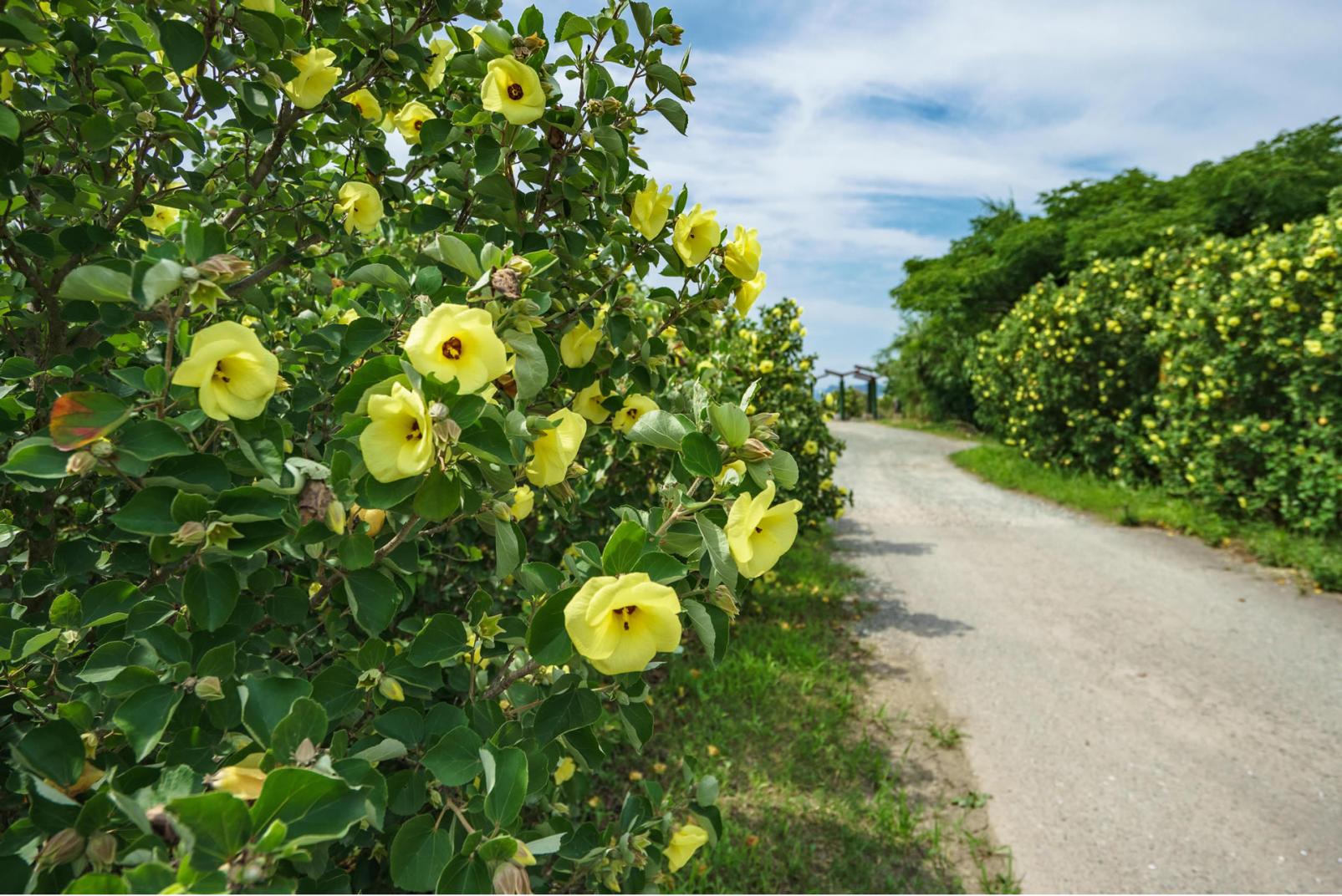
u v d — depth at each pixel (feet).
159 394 4.00
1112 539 28.50
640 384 7.94
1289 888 9.98
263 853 2.89
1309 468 24.72
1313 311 25.16
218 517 3.99
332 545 4.80
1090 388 38.37
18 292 6.22
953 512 34.37
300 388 6.35
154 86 6.06
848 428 76.23
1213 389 28.63
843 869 10.63
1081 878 10.31
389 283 5.27
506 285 4.76
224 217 7.63
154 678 3.95
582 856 5.96
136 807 3.03
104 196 6.28
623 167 7.22
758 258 7.41
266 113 6.00
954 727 14.56
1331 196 26.25
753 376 18.70
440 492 4.32
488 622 5.72
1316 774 12.61
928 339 85.92
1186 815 11.62
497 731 5.26
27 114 5.58
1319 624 19.17
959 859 10.90
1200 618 19.80
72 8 5.81
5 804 4.49
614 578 4.01
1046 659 17.52
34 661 4.59
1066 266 71.72
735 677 16.31
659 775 12.77
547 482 5.21
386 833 5.34
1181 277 32.91
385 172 8.36
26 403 5.56
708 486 5.92
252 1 5.64
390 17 7.06
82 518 6.22
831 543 28.91
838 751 13.74
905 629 19.61
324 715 3.71
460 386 4.07
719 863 10.57
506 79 6.13
